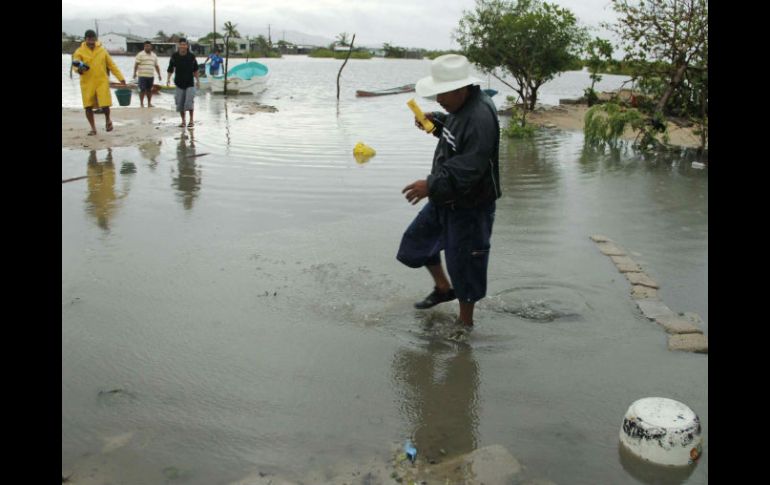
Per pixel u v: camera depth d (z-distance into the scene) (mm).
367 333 4516
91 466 3082
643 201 8320
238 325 4598
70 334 4402
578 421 3523
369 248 6258
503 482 2998
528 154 12359
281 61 90812
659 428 3135
